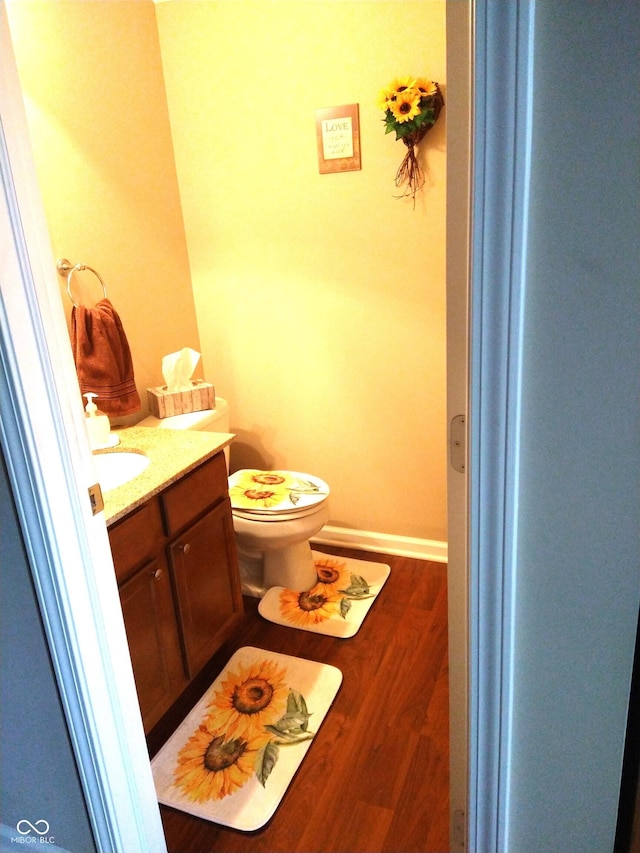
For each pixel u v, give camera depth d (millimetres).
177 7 2289
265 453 2811
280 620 2271
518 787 937
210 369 2775
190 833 1495
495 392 728
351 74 2154
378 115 2170
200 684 1996
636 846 878
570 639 817
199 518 1839
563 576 790
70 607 1106
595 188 636
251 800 1563
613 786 873
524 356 715
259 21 2207
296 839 1465
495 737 896
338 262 2400
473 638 852
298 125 2279
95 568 1149
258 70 2266
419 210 2227
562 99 620
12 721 1264
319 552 2760
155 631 1648
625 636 786
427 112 2018
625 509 733
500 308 695
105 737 1205
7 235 941
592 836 917
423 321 2355
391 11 2045
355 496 2719
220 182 2469
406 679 1963
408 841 1442
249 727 1794
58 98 1893
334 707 1860
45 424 1026
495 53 614
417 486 2598
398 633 2188
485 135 642
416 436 2525
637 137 609
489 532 790
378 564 2637
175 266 2535
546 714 873
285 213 2414
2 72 910
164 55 2367
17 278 962
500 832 959
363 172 2254
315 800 1559
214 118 2389
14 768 1318
